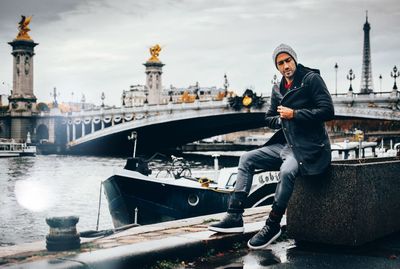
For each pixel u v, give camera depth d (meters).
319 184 6.96
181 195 19.72
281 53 6.84
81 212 29.33
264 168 7.08
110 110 94.50
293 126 6.59
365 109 60.84
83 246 6.02
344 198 6.79
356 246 6.76
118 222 21.06
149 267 5.84
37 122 113.69
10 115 114.56
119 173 20.44
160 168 24.00
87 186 42.66
